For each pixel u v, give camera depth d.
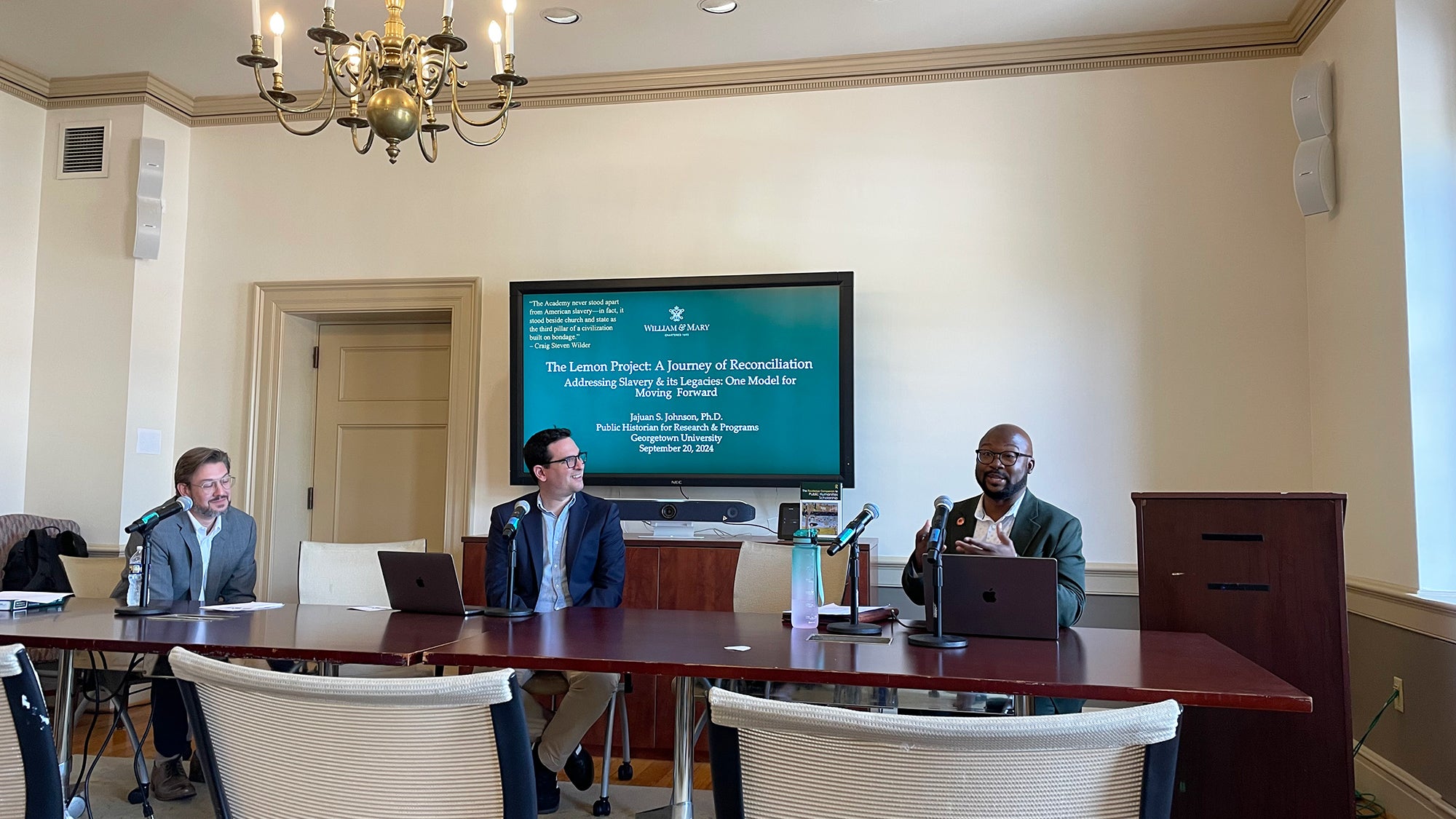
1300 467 3.90
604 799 3.12
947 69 4.28
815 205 4.36
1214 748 2.47
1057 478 4.07
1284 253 3.98
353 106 2.75
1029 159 4.21
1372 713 3.40
